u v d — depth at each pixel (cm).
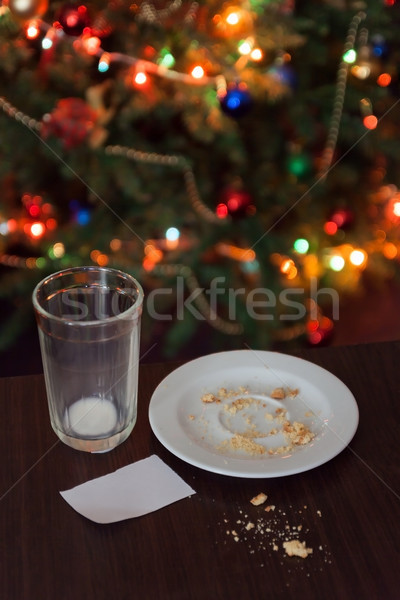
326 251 161
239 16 134
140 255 159
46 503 71
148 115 148
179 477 72
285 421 76
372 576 65
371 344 86
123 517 69
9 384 82
